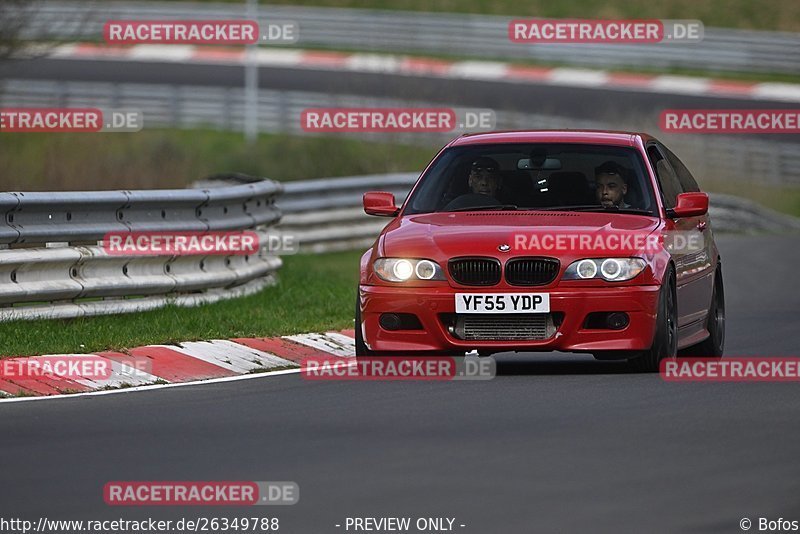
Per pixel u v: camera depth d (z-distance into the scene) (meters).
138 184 82.00
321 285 57.72
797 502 21.61
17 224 41.84
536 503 21.55
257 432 27.86
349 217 82.06
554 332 35.59
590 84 153.88
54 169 79.75
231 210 52.91
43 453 25.84
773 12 178.25
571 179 38.97
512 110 134.50
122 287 44.69
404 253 36.44
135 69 153.75
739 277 70.81
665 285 36.25
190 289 48.03
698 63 160.50
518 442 26.45
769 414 29.64
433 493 22.27
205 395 33.28
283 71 153.25
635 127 128.88
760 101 146.00
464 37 162.12
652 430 27.69
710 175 125.00
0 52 80.44
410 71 140.75
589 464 24.42
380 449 25.89
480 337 35.78
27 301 41.88
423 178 40.06
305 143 115.69
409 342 36.12
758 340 45.84
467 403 31.30
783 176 127.50
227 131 131.12
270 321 44.81
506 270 35.72
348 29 164.12
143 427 28.64
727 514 20.84
